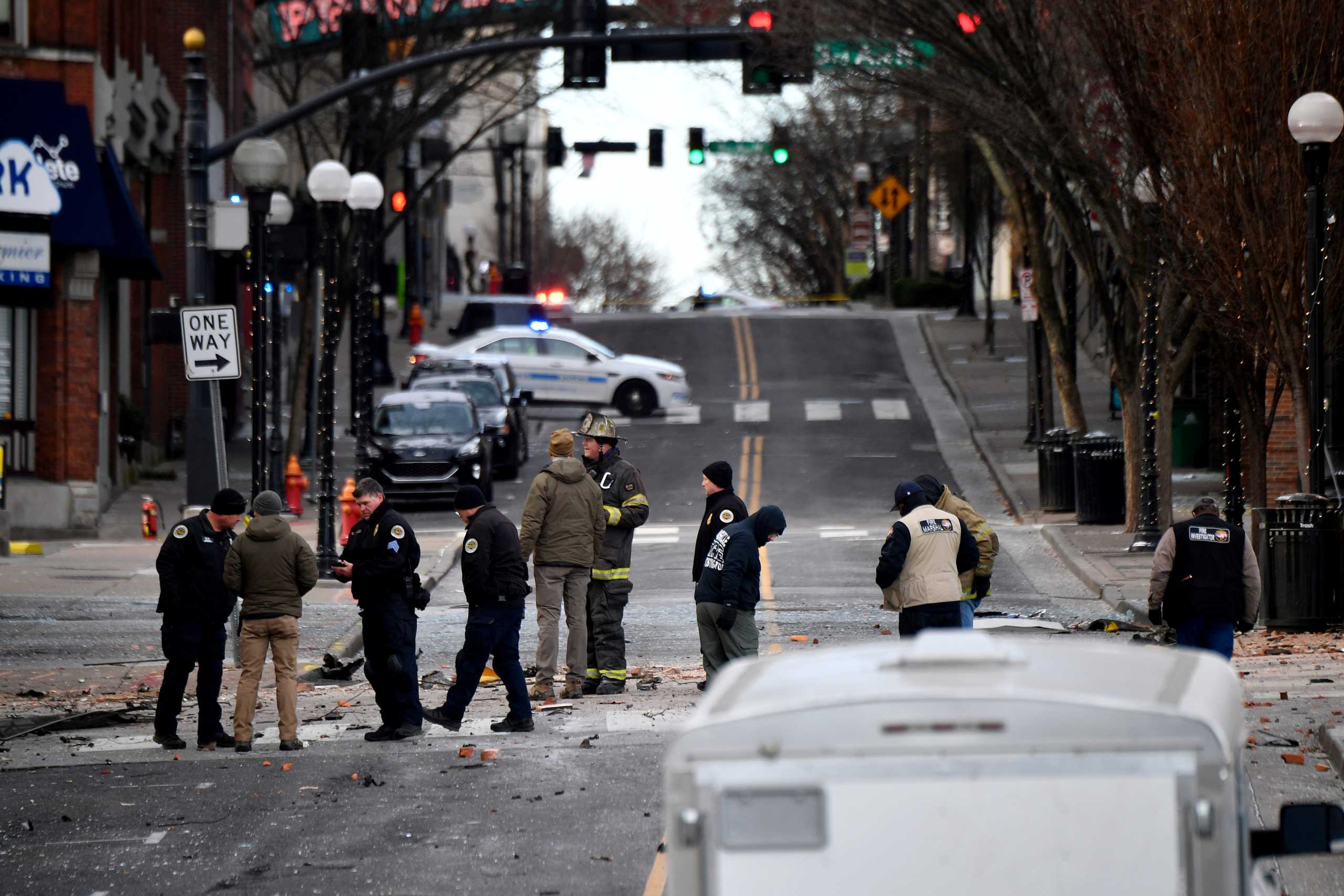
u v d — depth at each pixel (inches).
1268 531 2503.7
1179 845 596.7
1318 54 2785.4
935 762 605.6
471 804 1502.2
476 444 4702.3
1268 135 2812.5
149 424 5551.2
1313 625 2487.7
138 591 3070.9
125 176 5049.2
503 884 1235.2
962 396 6579.7
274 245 4372.5
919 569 1882.4
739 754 617.0
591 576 2148.1
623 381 6166.3
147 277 4598.9
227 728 1959.9
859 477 4955.7
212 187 6220.5
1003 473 4913.9
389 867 1290.6
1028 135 3479.3
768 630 2632.9
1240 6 2783.0
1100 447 3961.6
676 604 2979.8
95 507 4217.5
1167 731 609.0
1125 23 3065.9
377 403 6668.3
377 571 1819.6
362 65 5364.2
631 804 1485.0
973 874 602.5
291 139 7396.7
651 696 2116.1
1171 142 2974.9
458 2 5403.5
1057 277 5639.8
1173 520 3959.2
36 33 4205.2
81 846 1376.7
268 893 1228.5
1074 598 2987.2
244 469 5280.5
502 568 1862.7
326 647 2561.5
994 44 3467.0
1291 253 2817.4
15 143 3991.1
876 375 7214.6
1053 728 610.2
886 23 3491.6
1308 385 2883.9
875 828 606.5
